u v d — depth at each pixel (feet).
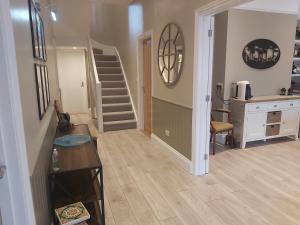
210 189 8.97
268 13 14.20
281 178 9.80
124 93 20.31
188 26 9.75
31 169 4.38
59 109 11.71
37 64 6.30
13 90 3.74
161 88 12.99
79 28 20.45
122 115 18.21
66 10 19.53
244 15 13.69
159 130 13.76
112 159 12.05
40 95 6.51
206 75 9.43
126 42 20.12
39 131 6.00
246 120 13.12
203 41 9.10
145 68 16.55
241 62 14.20
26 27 5.11
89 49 20.40
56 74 15.65
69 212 5.52
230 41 13.67
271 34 14.58
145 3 14.76
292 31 15.10
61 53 23.77
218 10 8.14
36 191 4.71
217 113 14.65
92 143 7.73
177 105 11.20
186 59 10.14
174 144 11.94
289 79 15.76
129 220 7.23
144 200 8.30
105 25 24.90
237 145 13.75
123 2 18.19
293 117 14.39
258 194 8.59
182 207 7.86
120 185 9.36
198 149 9.94
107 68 21.50
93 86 19.03
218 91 14.47
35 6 6.50
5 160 3.88
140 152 13.00
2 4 3.47
